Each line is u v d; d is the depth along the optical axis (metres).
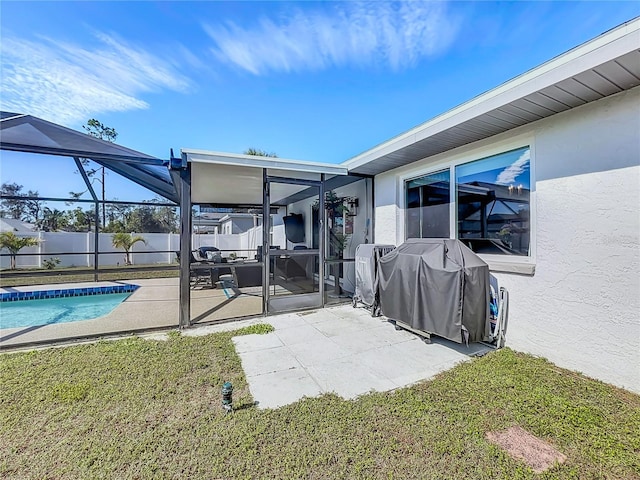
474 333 3.74
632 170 2.88
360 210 7.32
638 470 1.96
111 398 2.74
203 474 1.92
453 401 2.72
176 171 4.95
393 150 4.96
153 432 2.30
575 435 2.27
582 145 3.24
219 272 10.31
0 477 1.90
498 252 4.25
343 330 4.71
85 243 11.91
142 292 8.00
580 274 3.27
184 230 4.80
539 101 3.14
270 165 5.31
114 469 1.96
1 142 4.20
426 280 4.03
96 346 3.98
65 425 2.37
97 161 5.79
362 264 6.00
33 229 10.50
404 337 4.39
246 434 2.28
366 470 1.96
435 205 5.33
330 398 2.78
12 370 3.26
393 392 2.88
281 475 1.92
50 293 7.75
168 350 3.84
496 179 4.27
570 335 3.36
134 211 12.05
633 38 2.29
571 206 3.35
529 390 2.90
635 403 2.69
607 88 2.88
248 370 3.34
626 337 2.92
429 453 2.10
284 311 5.72
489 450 2.12
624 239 2.94
